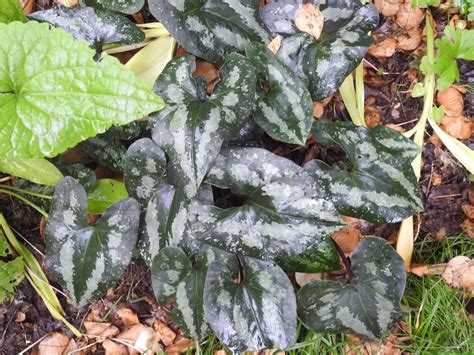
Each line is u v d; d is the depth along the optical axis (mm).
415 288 439
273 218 371
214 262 384
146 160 385
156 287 386
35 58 350
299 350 422
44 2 459
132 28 415
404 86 463
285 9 420
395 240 445
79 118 347
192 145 362
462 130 452
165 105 365
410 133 441
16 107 346
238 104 368
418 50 464
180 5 395
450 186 453
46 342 432
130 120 345
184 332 399
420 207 393
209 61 409
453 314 427
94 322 436
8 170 390
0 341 430
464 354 411
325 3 419
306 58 402
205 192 388
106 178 451
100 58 373
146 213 396
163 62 439
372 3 463
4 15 386
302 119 381
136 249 420
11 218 447
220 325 375
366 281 397
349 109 441
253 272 387
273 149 442
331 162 443
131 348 431
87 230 395
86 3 423
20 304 436
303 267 401
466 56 435
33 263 436
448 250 440
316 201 369
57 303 434
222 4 414
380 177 395
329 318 396
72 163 438
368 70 465
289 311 377
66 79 351
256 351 424
